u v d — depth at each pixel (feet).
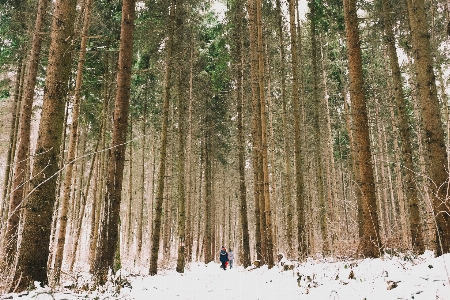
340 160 83.71
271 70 66.33
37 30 36.29
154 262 42.63
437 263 17.16
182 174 53.62
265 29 60.23
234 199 122.01
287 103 73.87
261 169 51.85
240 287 29.84
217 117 84.38
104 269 25.99
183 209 51.49
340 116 81.10
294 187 78.54
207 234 76.69
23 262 19.02
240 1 60.85
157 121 77.51
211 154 85.92
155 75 64.13
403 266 19.15
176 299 24.04
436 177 19.80
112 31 49.42
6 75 48.57
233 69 68.08
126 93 30.63
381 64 64.54
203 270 57.26
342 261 30.04
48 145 21.07
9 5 43.09
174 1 50.06
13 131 42.34
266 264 47.24
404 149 36.06
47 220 20.39
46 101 21.67
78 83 33.04
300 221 41.16
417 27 22.52
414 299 13.71
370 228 27.61
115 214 27.63
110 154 29.01
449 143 10.57
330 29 62.54
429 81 21.54
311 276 24.56
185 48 60.44
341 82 73.26
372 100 73.41
